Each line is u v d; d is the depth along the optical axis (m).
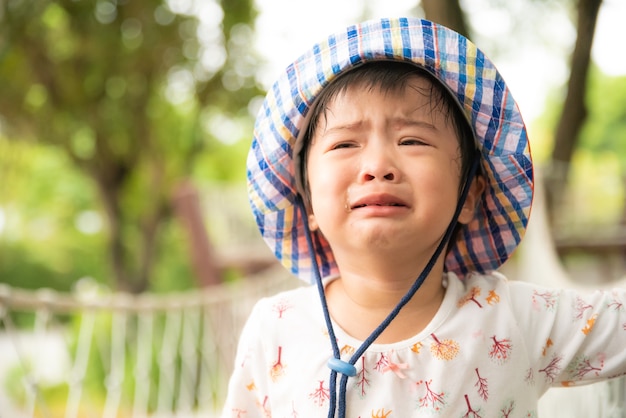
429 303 1.15
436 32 1.08
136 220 10.61
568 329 1.16
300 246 1.36
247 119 9.40
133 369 5.10
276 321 1.21
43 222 15.38
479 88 1.10
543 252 2.67
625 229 5.18
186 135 9.79
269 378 1.17
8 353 7.11
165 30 8.02
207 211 7.17
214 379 4.03
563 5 5.85
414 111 1.07
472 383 1.08
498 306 1.15
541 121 12.80
